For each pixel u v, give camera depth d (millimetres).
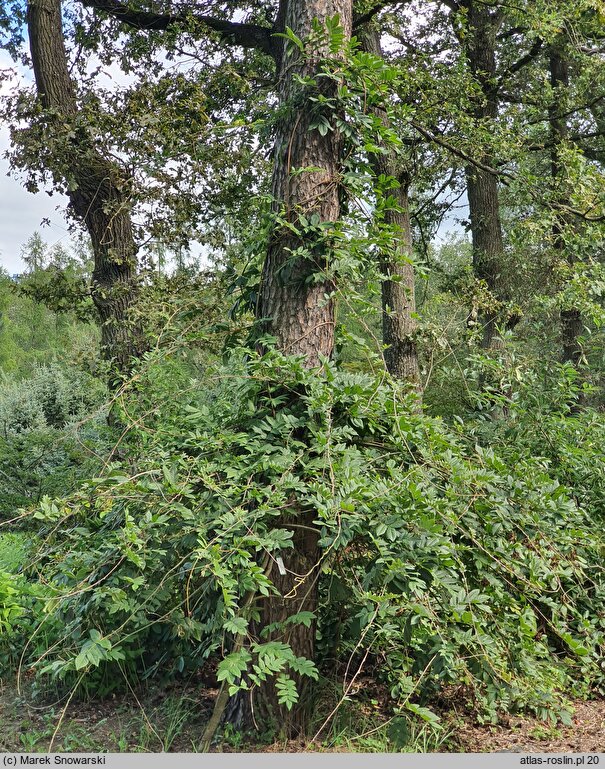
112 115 8352
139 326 8555
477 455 4523
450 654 3420
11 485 8086
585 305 8391
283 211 4172
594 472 5352
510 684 3729
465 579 3850
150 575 3885
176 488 3602
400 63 10055
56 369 14797
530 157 10781
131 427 4758
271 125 4531
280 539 3471
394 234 4750
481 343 11875
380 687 4340
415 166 10148
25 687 4391
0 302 27094
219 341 5719
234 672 3121
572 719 4164
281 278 4199
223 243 9102
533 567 3982
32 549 4711
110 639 3814
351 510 3426
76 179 8570
